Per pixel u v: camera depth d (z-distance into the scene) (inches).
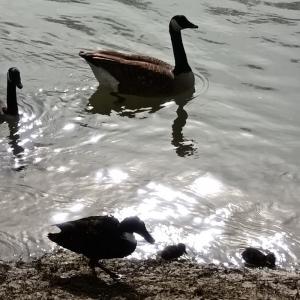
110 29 784.3
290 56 733.9
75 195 488.7
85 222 380.8
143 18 813.9
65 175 517.3
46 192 491.5
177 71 685.9
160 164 539.8
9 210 465.7
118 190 497.0
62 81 679.7
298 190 505.0
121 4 847.7
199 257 420.8
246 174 527.5
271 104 646.5
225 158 552.7
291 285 382.6
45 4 841.5
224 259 419.5
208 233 447.2
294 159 552.1
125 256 382.6
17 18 800.9
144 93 675.4
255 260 414.3
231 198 491.8
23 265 401.4
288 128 604.4
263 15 825.5
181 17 686.5
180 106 650.8
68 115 620.4
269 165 542.6
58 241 380.5
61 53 731.4
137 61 691.4
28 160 540.1
